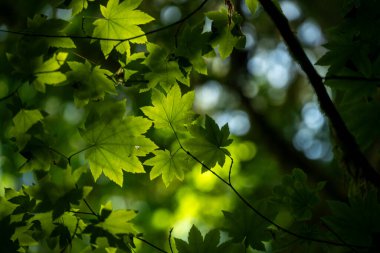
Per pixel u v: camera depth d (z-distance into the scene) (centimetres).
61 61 186
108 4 187
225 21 191
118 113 184
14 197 185
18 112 185
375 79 191
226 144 187
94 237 185
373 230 184
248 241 187
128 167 186
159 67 191
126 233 185
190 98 187
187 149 188
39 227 186
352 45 189
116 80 191
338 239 189
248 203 187
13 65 184
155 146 186
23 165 184
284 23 190
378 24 188
